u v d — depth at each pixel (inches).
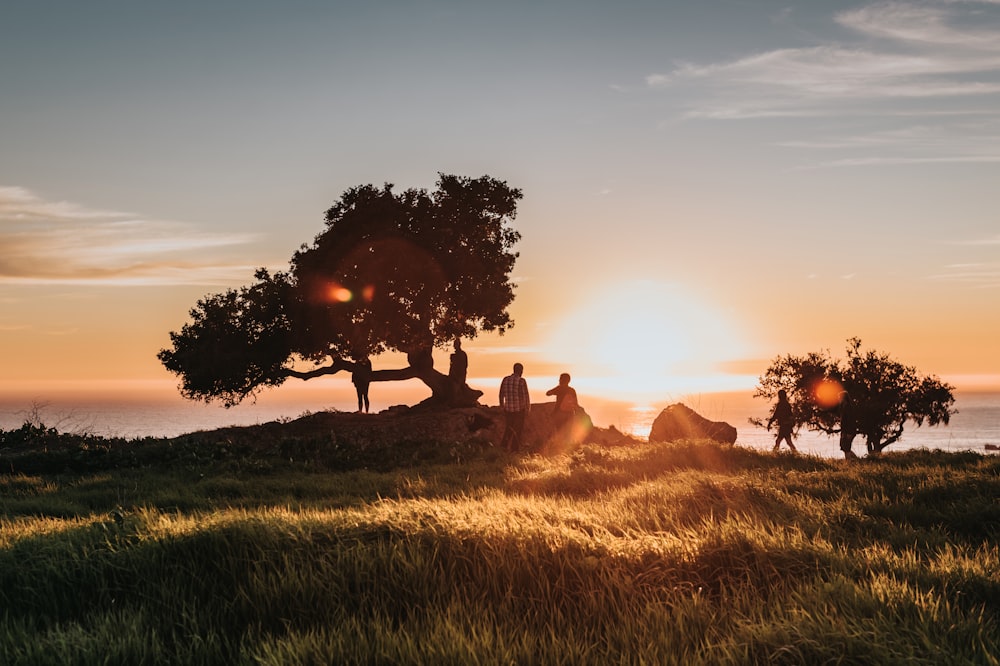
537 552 263.0
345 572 251.4
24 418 985.5
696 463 682.8
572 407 981.2
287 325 1259.8
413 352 1256.8
